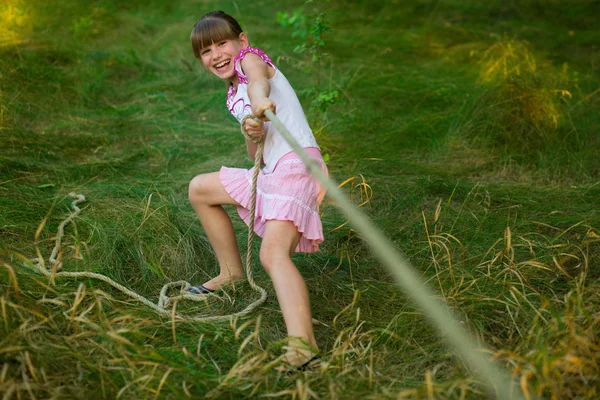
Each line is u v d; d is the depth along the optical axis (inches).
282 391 90.7
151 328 111.9
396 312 120.5
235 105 120.5
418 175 184.5
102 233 145.3
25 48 279.4
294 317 101.3
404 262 138.7
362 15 386.3
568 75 259.4
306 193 110.8
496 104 206.1
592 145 198.7
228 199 121.7
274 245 107.7
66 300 117.3
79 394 89.9
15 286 102.5
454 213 159.2
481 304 115.3
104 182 179.9
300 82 269.0
